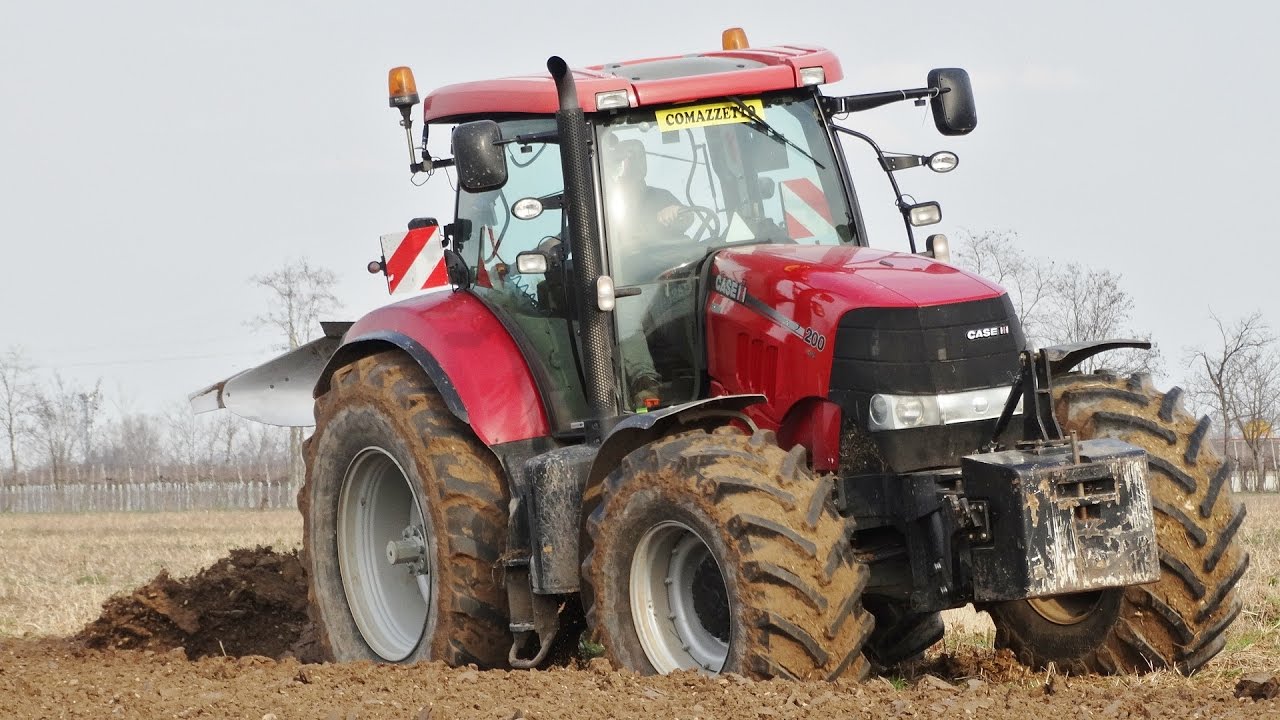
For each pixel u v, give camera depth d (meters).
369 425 29.09
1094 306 94.31
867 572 21.64
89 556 72.94
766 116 27.22
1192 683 22.38
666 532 23.05
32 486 191.00
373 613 30.11
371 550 30.44
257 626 34.28
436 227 35.34
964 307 23.41
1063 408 24.16
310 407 36.94
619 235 25.95
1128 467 21.52
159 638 33.50
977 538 21.58
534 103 26.75
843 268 24.52
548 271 27.28
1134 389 24.64
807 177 27.27
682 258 26.23
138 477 192.25
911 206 27.59
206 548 79.12
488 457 27.45
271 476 187.12
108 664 28.80
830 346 23.50
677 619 23.44
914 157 27.64
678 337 26.00
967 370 23.25
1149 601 23.22
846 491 23.38
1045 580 20.95
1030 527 20.95
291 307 173.88
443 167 30.80
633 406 25.70
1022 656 25.39
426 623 27.80
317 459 30.73
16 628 41.22
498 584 26.95
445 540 27.03
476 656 27.02
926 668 27.08
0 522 123.06
